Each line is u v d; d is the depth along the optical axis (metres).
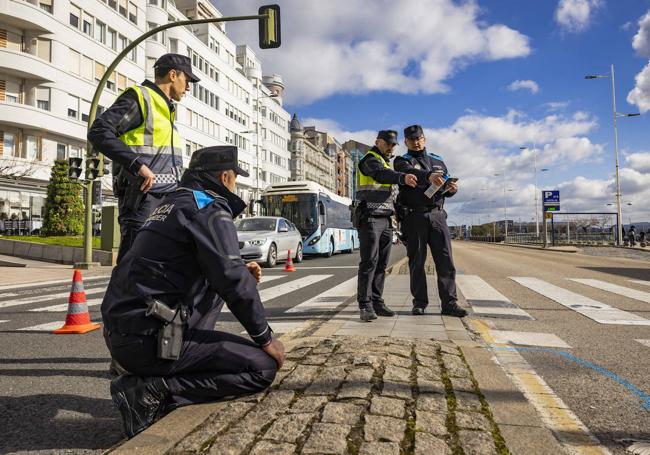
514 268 13.42
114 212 16.53
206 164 2.57
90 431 2.53
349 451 1.81
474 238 103.31
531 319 5.47
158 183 3.28
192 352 2.41
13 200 27.55
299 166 78.88
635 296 7.46
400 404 2.27
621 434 2.32
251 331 2.48
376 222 5.08
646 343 4.29
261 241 14.02
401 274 10.73
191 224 2.40
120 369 3.06
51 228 22.05
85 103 31.19
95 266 15.37
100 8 32.56
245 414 2.22
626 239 44.06
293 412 2.19
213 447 1.88
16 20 26.86
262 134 59.66
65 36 29.39
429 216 5.37
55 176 22.42
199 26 47.06
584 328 4.97
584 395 2.89
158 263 2.38
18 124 26.95
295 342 3.67
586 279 10.18
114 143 3.01
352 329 4.55
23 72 26.91
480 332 4.62
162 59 3.42
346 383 2.55
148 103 3.26
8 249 19.28
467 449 1.86
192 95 42.75
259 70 59.00
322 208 20.67
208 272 2.41
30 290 9.86
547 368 3.48
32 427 2.57
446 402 2.33
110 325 2.38
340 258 20.66
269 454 1.81
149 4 38.16
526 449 1.89
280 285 9.44
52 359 4.02
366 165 5.02
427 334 4.30
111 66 13.62
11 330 5.40
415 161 5.36
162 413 2.41
